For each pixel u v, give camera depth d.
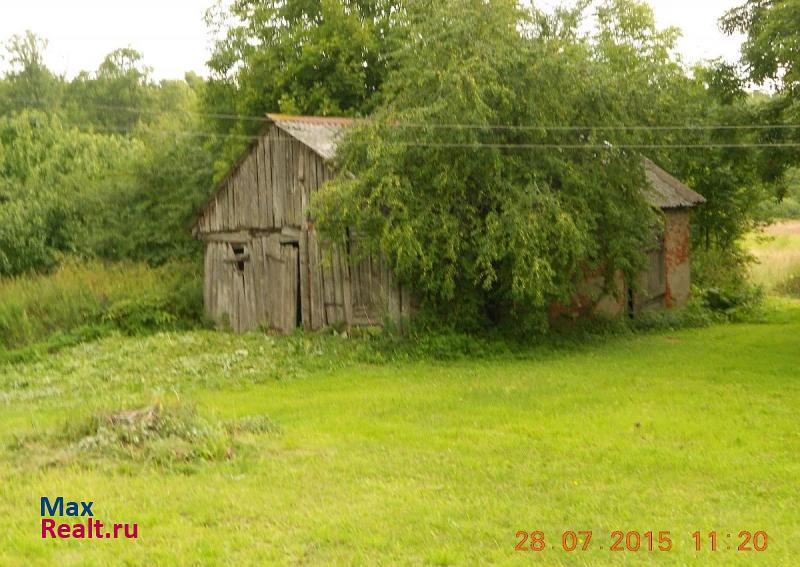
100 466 10.62
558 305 23.02
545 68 19.69
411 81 20.11
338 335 21.05
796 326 25.06
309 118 23.78
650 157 23.53
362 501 9.10
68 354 22.09
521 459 10.98
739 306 27.84
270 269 23.25
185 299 25.42
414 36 20.47
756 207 35.78
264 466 10.63
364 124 19.92
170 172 31.38
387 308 20.73
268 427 12.85
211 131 37.12
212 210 25.22
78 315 24.64
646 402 14.52
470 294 20.31
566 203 19.67
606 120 20.42
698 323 25.72
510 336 20.86
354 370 18.67
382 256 20.22
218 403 15.69
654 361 18.84
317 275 21.92
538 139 19.91
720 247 34.38
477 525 8.29
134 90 56.41
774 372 17.22
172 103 58.69
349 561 7.41
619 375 17.08
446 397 15.30
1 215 31.72
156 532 8.23
